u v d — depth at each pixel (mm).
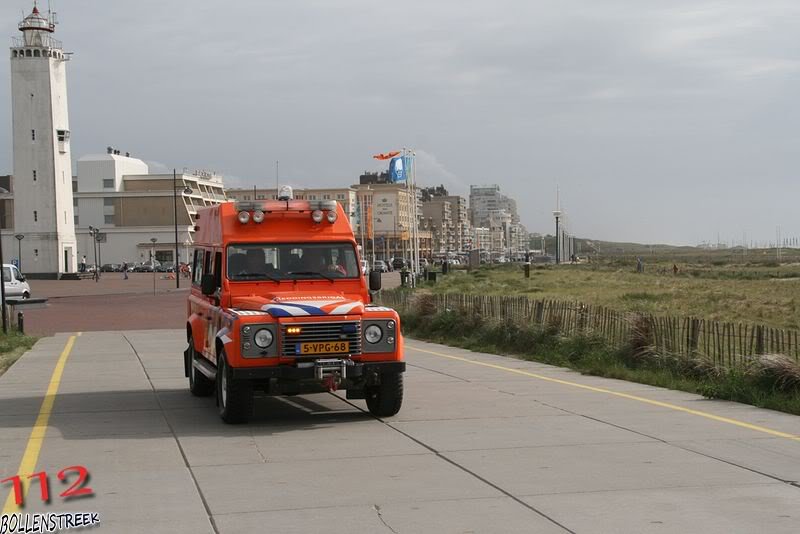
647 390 14617
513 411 12508
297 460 9445
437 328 26875
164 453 9906
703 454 9422
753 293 50219
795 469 8711
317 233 13297
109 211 144875
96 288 72688
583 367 17812
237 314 11555
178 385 16250
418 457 9500
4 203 142000
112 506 7652
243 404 11633
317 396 14508
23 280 47938
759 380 13414
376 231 183625
